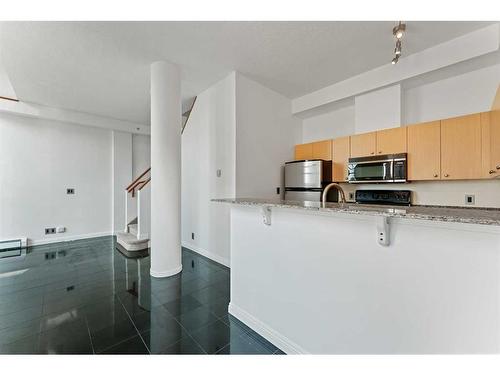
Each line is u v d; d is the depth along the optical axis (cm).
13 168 430
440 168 250
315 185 350
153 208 292
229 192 331
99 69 307
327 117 401
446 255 96
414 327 106
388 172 286
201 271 312
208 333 179
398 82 284
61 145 481
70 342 166
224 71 316
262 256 179
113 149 546
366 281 122
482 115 225
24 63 290
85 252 402
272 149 373
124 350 158
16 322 191
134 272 307
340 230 132
